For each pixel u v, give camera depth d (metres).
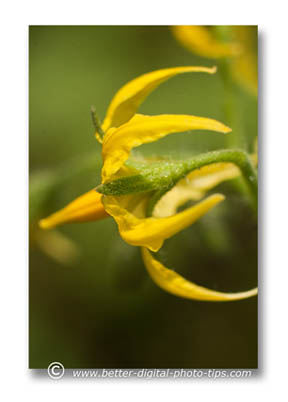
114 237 0.14
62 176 0.12
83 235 0.14
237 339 0.14
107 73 0.16
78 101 0.15
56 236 0.13
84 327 0.14
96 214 0.10
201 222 0.12
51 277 0.14
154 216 0.10
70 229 0.14
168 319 0.14
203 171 0.11
